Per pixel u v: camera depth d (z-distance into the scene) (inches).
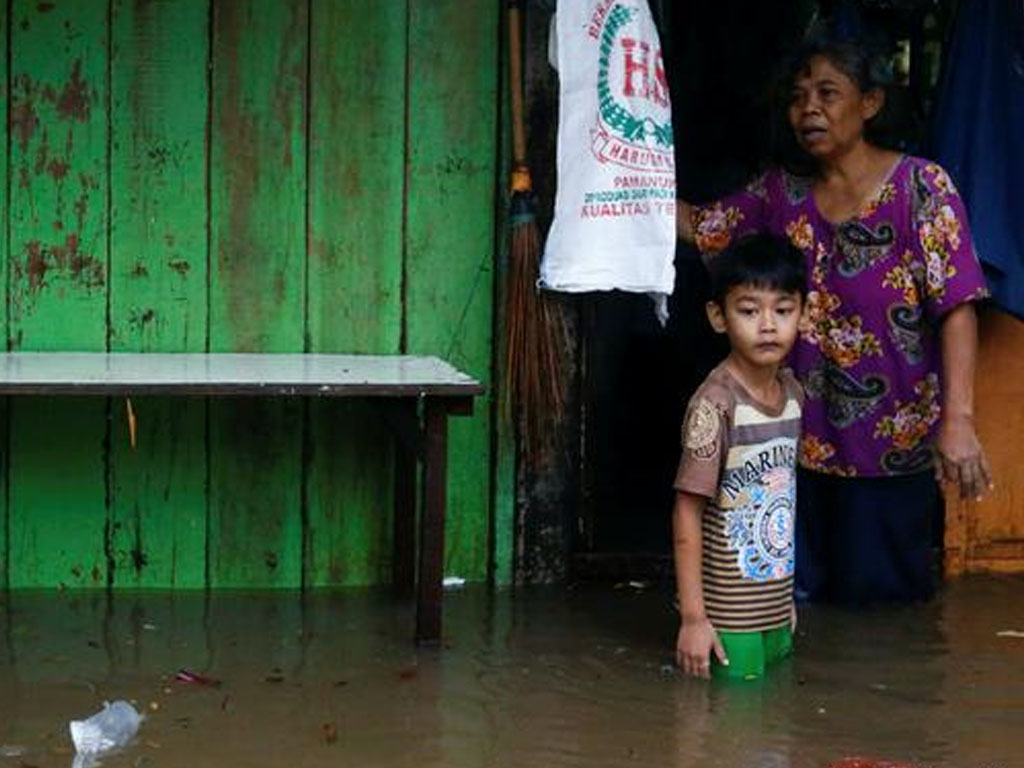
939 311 168.6
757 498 154.1
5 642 162.6
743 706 146.3
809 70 167.9
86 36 177.3
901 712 145.1
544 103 182.2
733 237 179.5
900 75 197.0
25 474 180.4
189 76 179.2
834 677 155.4
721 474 153.6
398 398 172.1
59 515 181.6
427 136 183.6
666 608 180.7
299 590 185.3
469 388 155.7
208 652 160.6
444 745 134.9
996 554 197.3
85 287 180.1
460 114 183.6
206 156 180.5
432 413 157.9
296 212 182.5
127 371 161.8
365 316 184.7
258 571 185.2
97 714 140.6
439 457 159.0
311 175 182.2
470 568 188.9
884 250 170.1
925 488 178.5
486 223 185.3
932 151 181.6
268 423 183.5
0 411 179.2
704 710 144.9
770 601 155.6
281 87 180.7
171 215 180.5
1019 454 195.2
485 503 188.2
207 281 181.9
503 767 129.9
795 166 175.0
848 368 173.8
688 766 130.6
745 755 133.3
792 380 160.9
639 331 262.1
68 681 150.6
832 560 182.4
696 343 256.1
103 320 180.9
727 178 241.4
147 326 181.5
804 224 173.6
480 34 183.0
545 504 188.4
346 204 183.0
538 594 185.8
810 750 134.7
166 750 132.6
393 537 185.8
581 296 185.6
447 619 173.9
